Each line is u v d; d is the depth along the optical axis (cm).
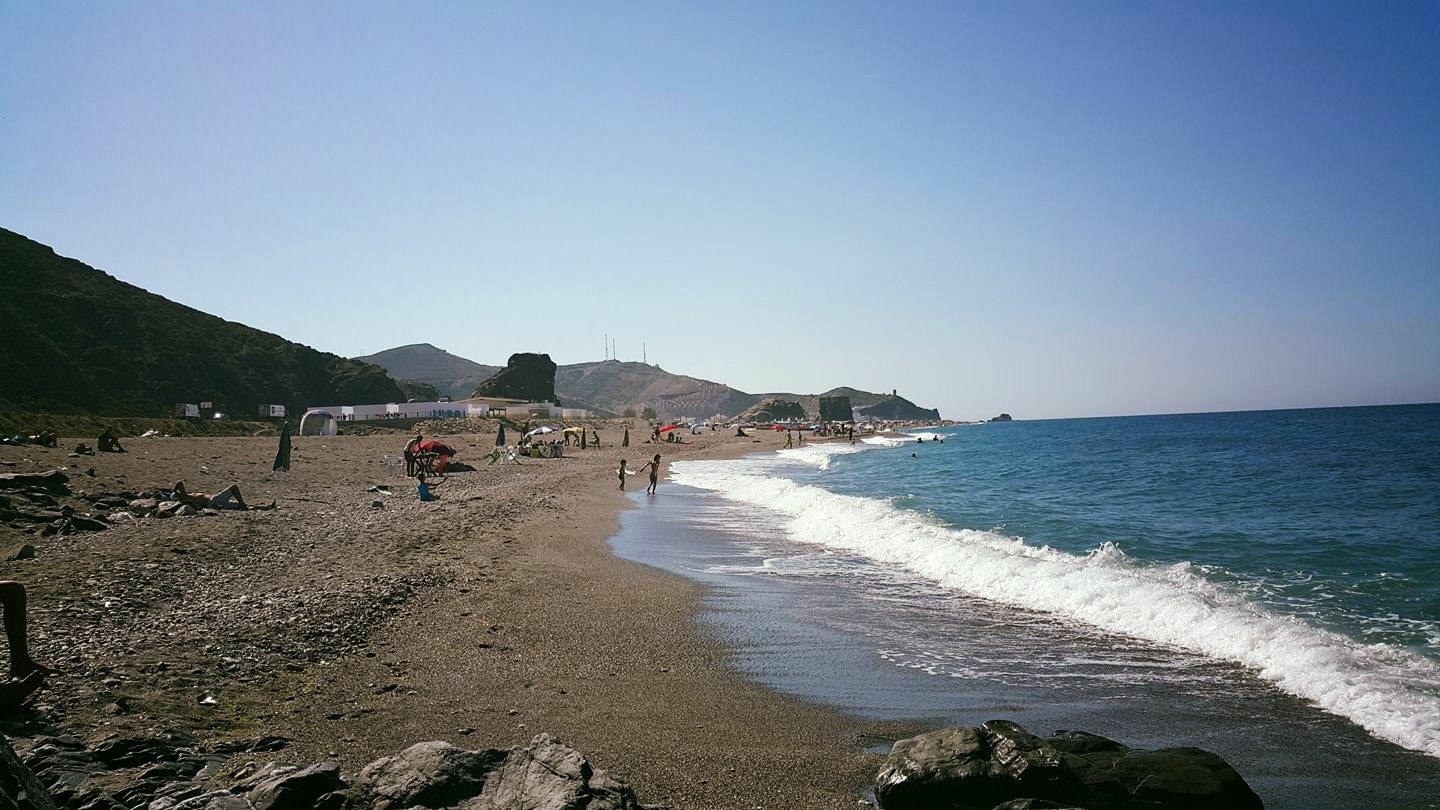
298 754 652
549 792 523
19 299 7694
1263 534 2158
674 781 664
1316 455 5297
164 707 713
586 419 14100
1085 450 7250
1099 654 1066
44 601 1045
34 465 2489
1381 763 721
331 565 1430
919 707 866
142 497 2095
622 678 936
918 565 1712
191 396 8369
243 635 958
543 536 1959
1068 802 589
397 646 995
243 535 1666
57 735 621
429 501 2530
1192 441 7981
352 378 11488
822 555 1848
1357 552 1834
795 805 627
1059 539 2123
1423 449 5481
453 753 570
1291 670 960
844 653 1066
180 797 521
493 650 1004
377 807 519
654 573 1605
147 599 1110
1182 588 1416
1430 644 1055
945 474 4731
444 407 11000
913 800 612
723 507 2855
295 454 4059
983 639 1138
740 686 926
